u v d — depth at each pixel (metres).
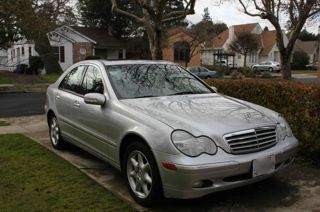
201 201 4.66
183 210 4.43
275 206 4.52
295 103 6.39
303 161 6.17
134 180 4.70
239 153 4.25
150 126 4.40
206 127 4.28
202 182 4.05
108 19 42.19
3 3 18.48
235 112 4.80
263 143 4.48
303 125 6.18
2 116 11.58
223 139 4.20
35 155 6.54
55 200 4.65
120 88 5.37
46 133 8.53
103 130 5.25
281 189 5.02
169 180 4.12
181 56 47.69
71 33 40.28
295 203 4.60
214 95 5.68
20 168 5.82
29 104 15.04
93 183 5.21
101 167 5.96
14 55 46.94
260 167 4.29
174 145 4.09
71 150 6.96
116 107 5.03
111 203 4.57
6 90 21.55
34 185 5.12
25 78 28.91
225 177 4.11
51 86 7.30
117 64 5.86
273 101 6.86
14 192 4.88
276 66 54.41
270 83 7.02
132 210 4.39
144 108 4.80
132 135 4.66
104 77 5.54
